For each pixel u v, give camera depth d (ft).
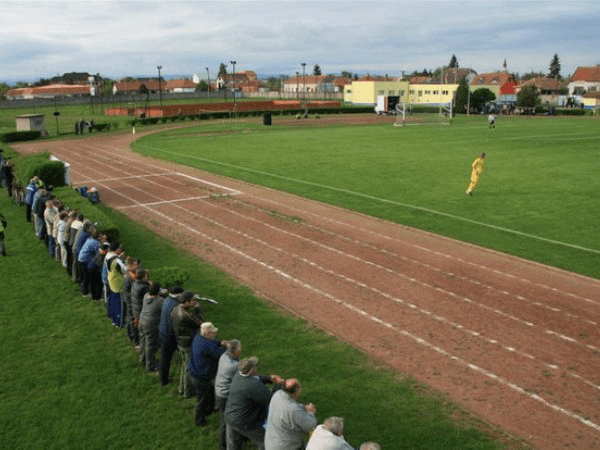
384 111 318.04
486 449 25.03
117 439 25.94
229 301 42.52
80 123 200.54
